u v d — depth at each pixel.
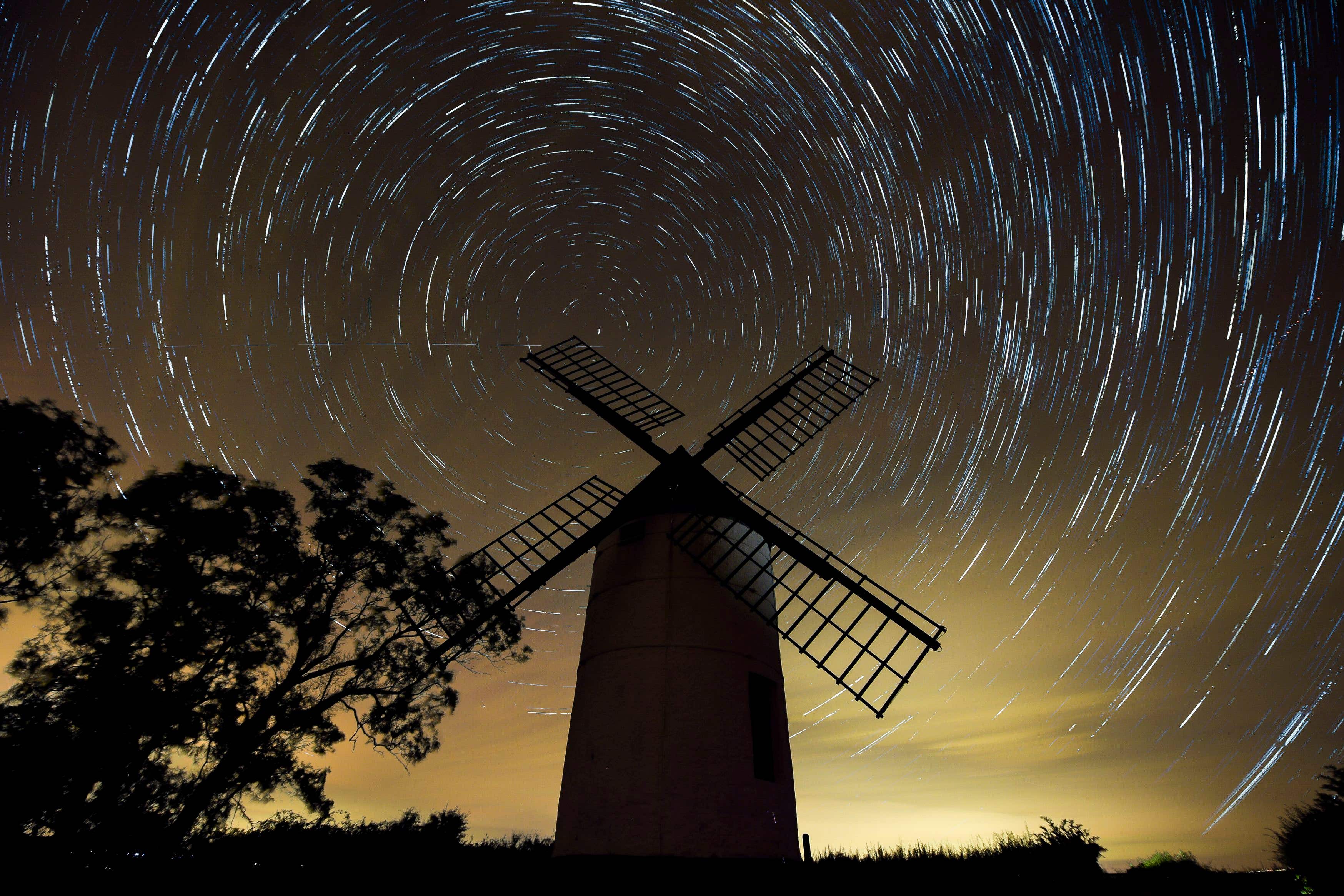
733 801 7.14
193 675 10.75
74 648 10.05
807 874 7.10
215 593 11.15
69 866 8.33
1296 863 7.31
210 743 10.56
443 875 8.45
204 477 11.95
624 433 10.77
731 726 7.58
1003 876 7.51
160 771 9.86
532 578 9.52
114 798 9.15
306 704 11.75
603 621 8.62
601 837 7.07
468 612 12.31
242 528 11.66
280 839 10.53
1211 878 7.43
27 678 9.72
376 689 12.24
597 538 9.64
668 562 8.77
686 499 9.42
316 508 12.80
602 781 7.38
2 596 10.21
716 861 6.76
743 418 10.88
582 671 8.51
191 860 9.27
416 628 11.41
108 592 10.69
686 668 7.87
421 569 12.98
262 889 8.23
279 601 11.75
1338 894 6.81
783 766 7.88
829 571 9.03
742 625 8.45
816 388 11.54
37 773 8.45
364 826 11.77
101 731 9.21
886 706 7.86
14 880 7.85
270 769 10.97
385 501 13.44
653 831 6.91
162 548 10.95
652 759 7.30
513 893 7.24
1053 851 7.97
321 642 12.01
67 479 10.95
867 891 6.93
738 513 9.36
